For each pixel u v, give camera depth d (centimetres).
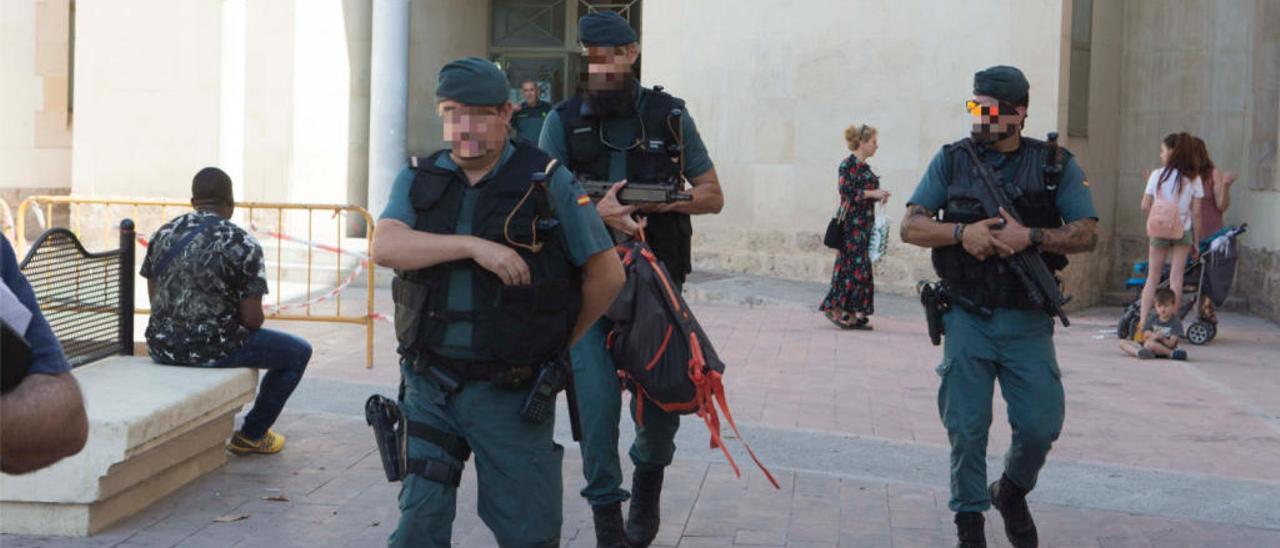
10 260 260
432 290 401
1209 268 1192
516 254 397
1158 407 902
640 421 532
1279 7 1390
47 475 546
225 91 1611
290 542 559
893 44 1405
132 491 586
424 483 401
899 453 741
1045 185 536
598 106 539
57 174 1870
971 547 532
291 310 1244
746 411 852
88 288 663
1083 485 684
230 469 664
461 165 408
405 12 1542
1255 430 833
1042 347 536
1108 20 1505
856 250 1209
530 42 1766
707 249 1502
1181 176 1151
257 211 1653
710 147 1491
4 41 1878
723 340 1148
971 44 1373
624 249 517
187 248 651
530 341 399
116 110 1642
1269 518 631
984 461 537
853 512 622
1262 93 1416
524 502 407
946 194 546
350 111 1667
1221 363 1094
